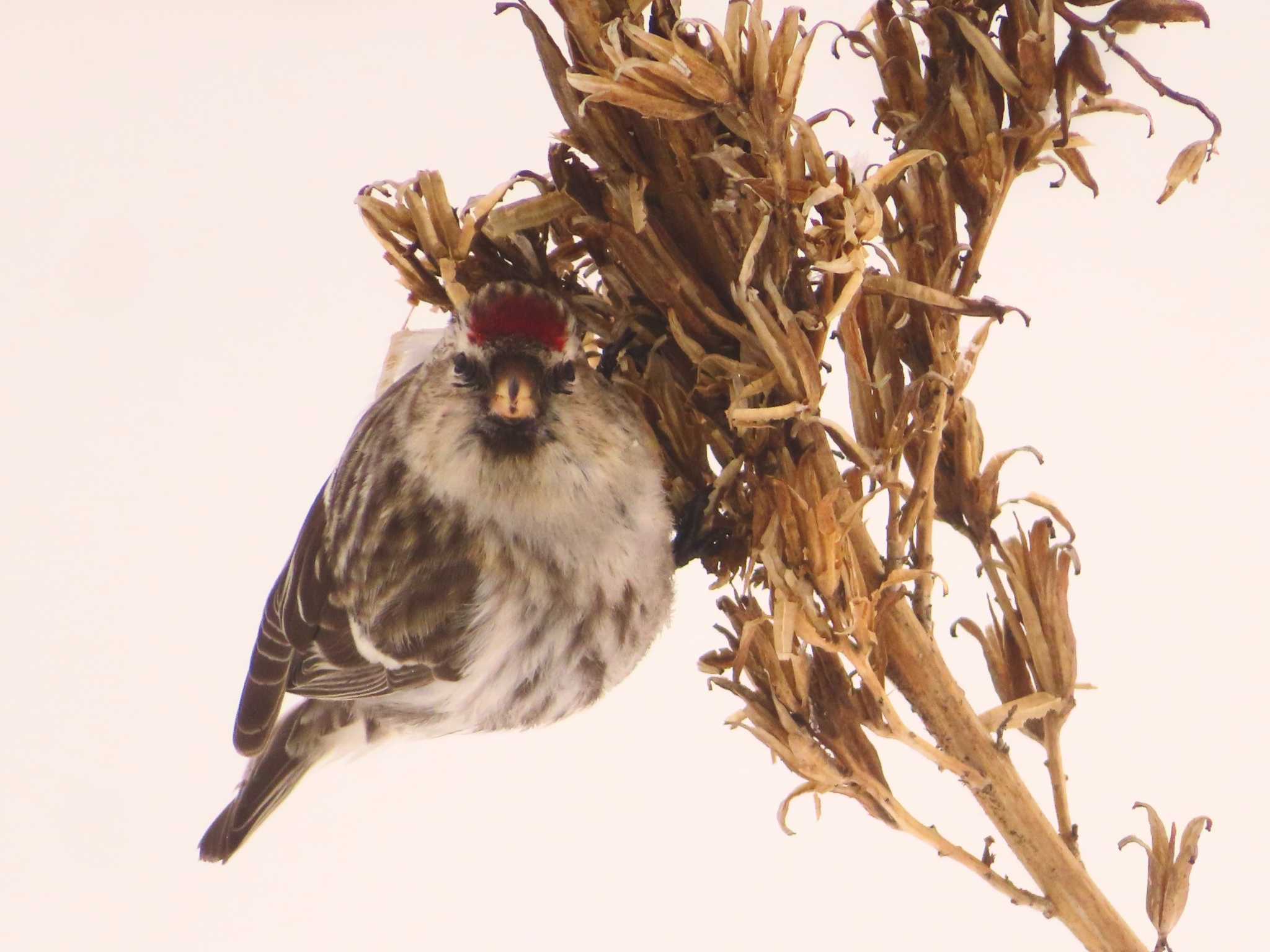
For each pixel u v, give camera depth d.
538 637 3.17
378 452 3.17
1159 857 3.11
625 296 3.12
